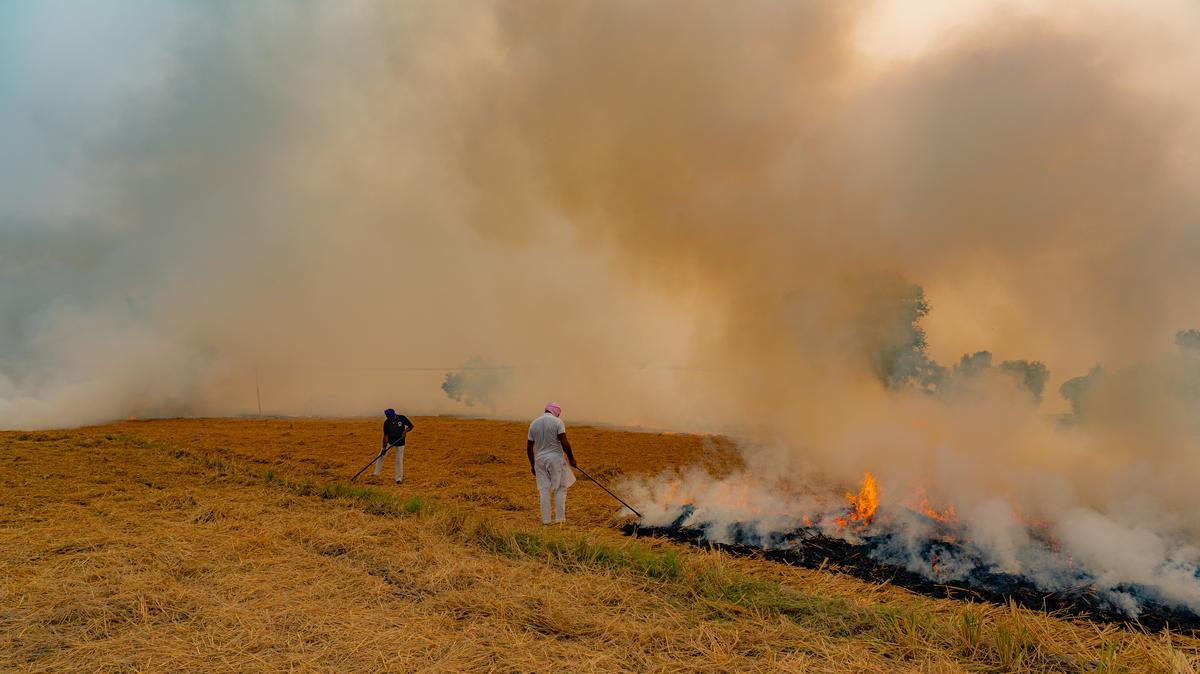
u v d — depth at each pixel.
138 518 8.51
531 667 4.11
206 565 6.27
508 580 5.87
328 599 5.41
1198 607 5.64
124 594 5.38
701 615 5.12
